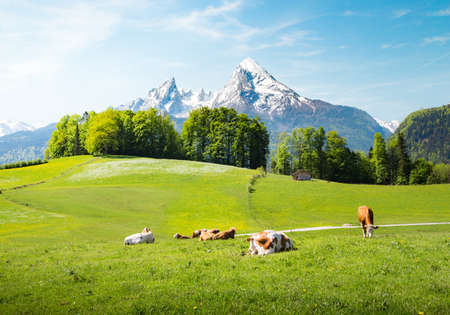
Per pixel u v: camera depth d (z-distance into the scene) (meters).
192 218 49.47
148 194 63.44
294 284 11.52
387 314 9.05
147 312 9.86
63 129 122.94
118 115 113.19
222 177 79.25
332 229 40.28
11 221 40.00
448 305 9.41
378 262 13.81
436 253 15.17
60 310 10.50
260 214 54.31
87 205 53.12
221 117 107.31
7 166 94.88
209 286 11.72
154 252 19.72
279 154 111.75
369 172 109.69
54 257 19.56
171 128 117.62
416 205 60.75
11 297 11.85
